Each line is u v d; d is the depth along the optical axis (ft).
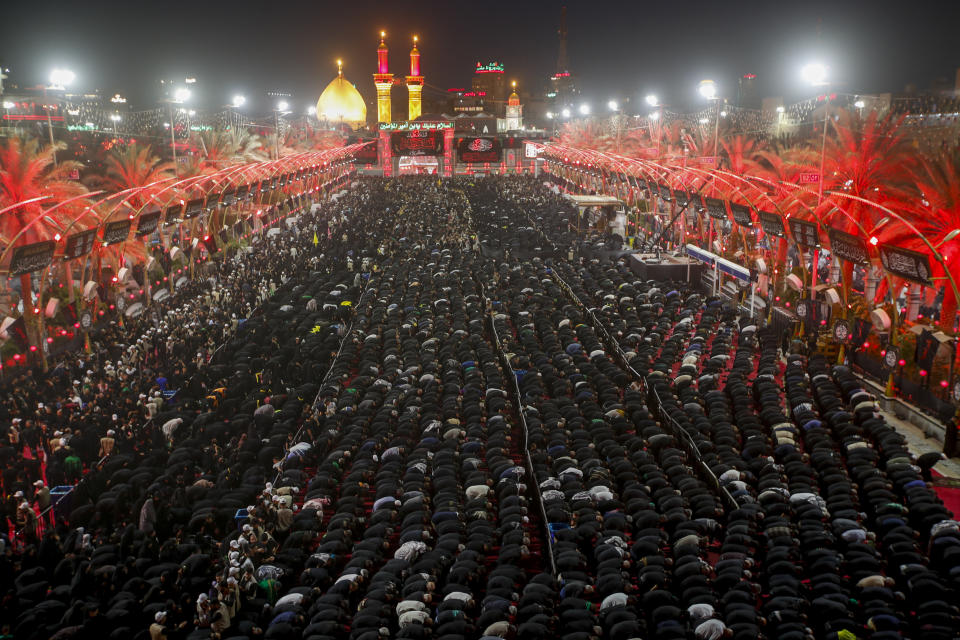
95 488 88.48
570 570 69.15
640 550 70.90
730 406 106.93
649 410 110.22
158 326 145.69
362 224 275.39
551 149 453.99
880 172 159.43
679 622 62.03
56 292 151.33
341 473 90.74
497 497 84.12
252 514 78.38
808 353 132.46
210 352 138.51
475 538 73.82
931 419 105.60
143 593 68.54
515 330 150.92
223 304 170.30
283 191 318.45
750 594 63.93
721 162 288.30
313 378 126.72
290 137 469.16
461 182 447.42
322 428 103.71
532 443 93.35
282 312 163.73
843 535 70.38
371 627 61.67
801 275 161.17
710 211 191.83
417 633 60.54
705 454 89.61
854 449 87.30
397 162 522.47
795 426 97.96
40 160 160.76
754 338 136.05
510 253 221.25
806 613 62.13
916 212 142.10
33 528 78.74
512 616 63.41
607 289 169.99
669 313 151.94
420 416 103.45
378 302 166.09
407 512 79.97
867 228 162.30
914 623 60.54
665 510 77.15
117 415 102.63
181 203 185.68
